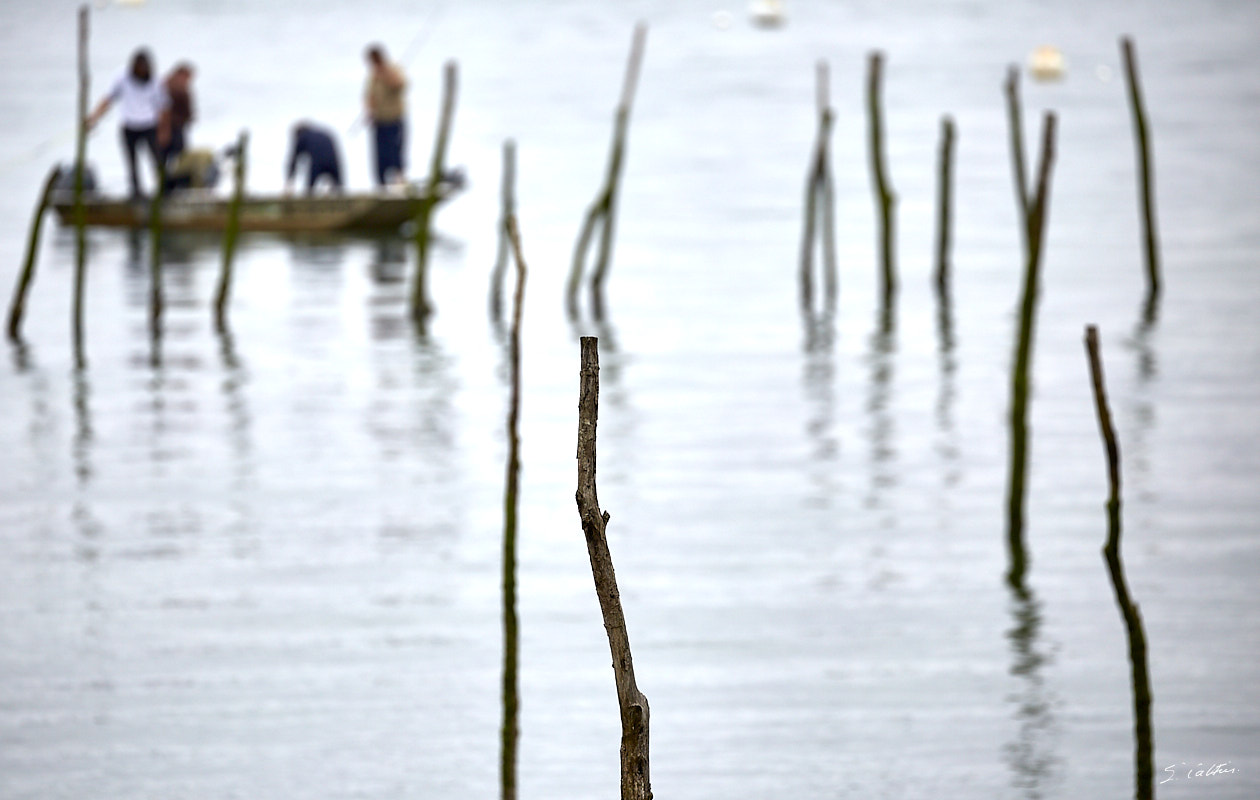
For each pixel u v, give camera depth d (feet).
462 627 122.62
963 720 106.42
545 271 277.44
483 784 99.14
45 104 499.51
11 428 179.22
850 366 208.23
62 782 98.99
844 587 130.21
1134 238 298.97
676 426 180.04
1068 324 230.68
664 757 101.76
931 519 146.61
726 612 124.98
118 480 159.94
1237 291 249.75
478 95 556.92
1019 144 272.51
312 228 311.47
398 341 224.33
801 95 549.54
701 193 359.66
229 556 138.00
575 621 123.75
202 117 481.05
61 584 131.44
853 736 104.22
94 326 232.73
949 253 282.15
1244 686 110.22
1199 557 135.23
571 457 168.55
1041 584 130.31
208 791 97.86
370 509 151.12
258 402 190.90
